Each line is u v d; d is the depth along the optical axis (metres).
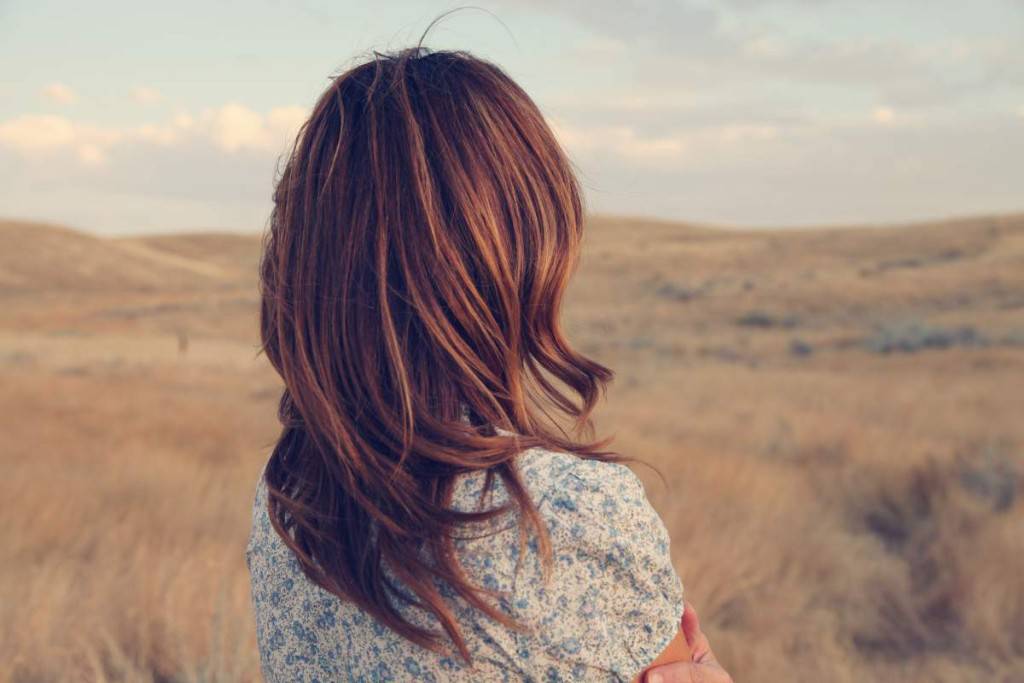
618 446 9.45
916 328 36.53
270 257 0.94
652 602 0.76
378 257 0.80
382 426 0.79
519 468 0.77
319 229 0.83
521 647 0.73
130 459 8.39
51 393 15.10
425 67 0.87
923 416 14.07
